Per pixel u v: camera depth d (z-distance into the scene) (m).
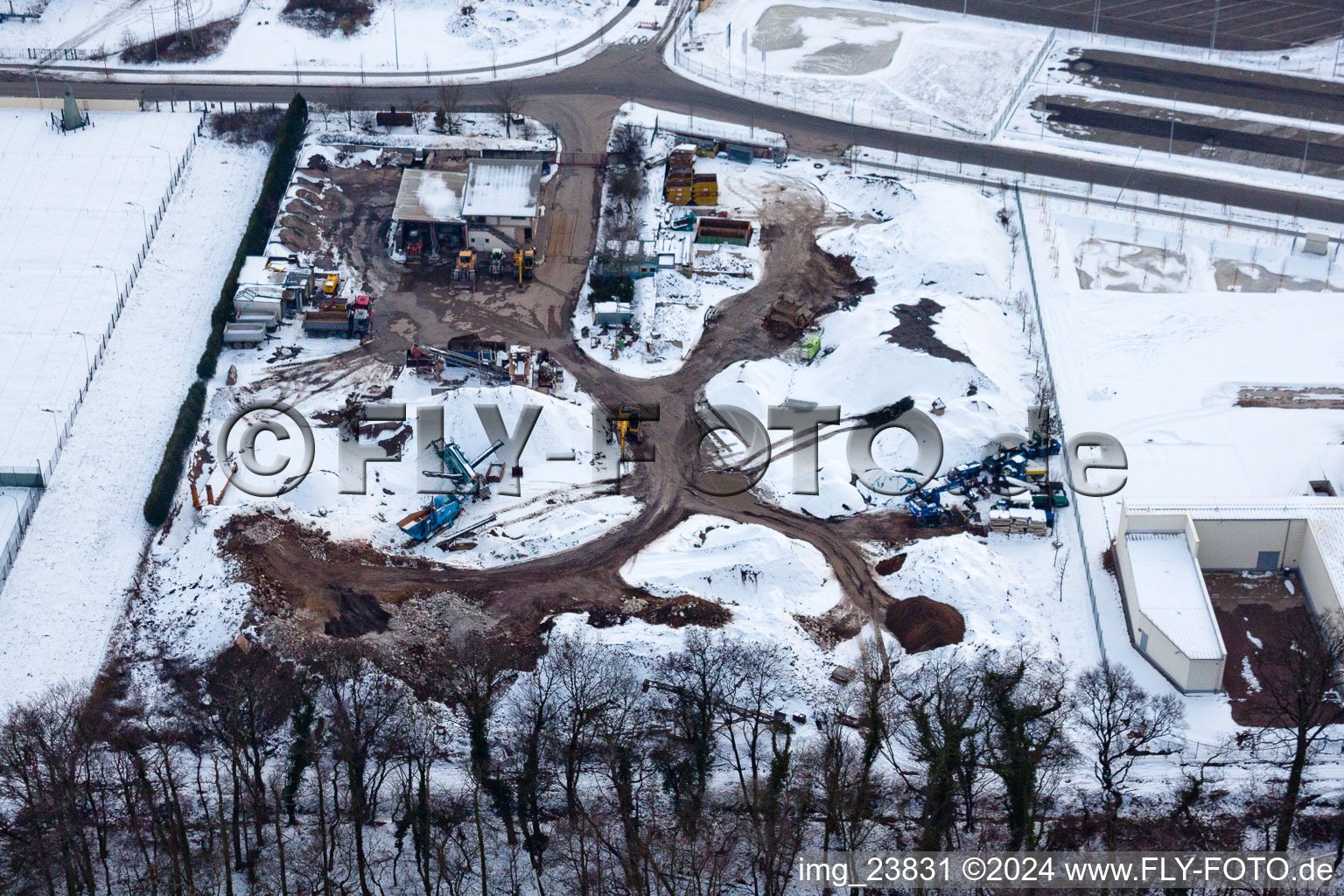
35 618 146.25
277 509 154.88
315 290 187.38
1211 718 135.75
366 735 125.81
